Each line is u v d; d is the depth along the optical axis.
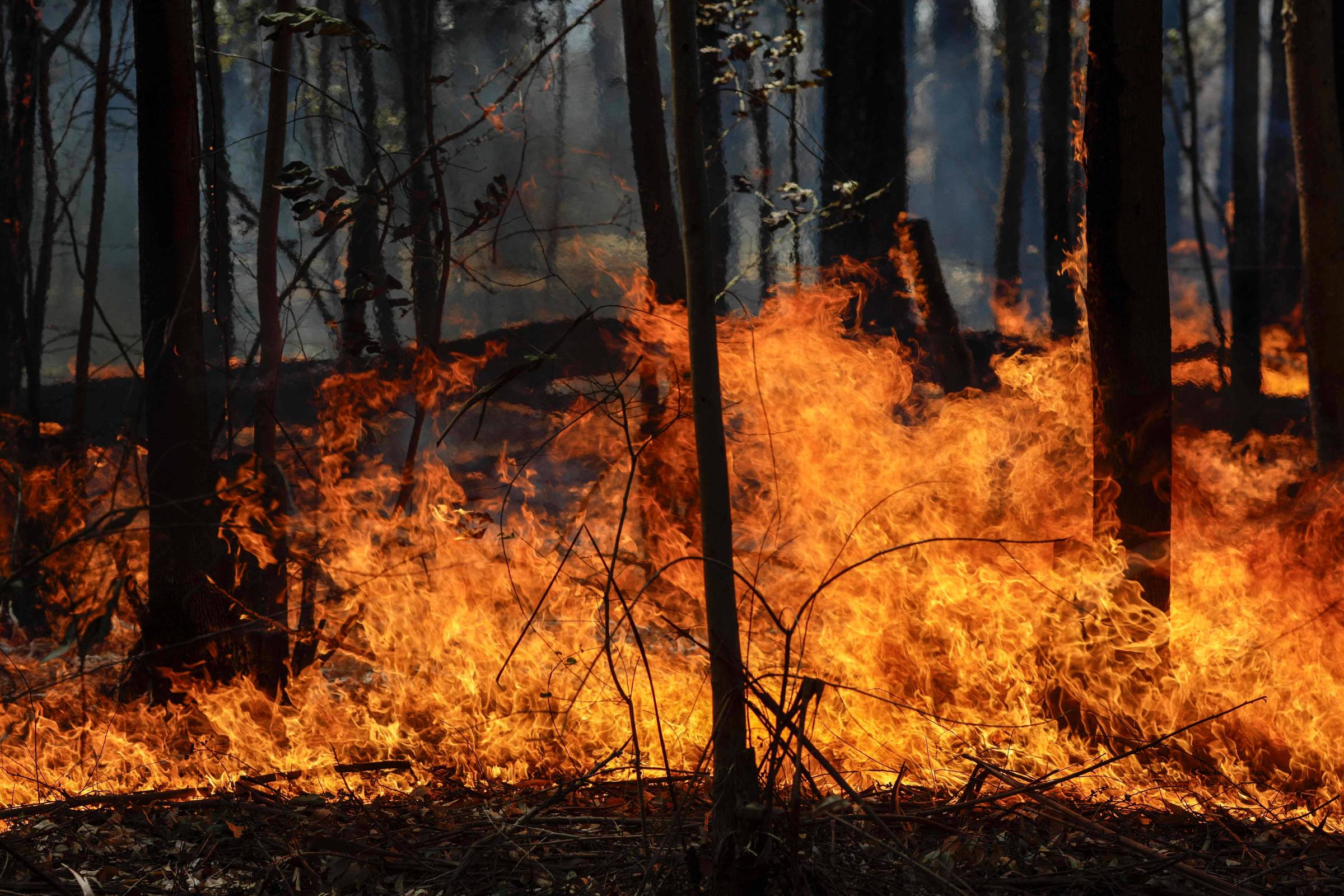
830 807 2.95
